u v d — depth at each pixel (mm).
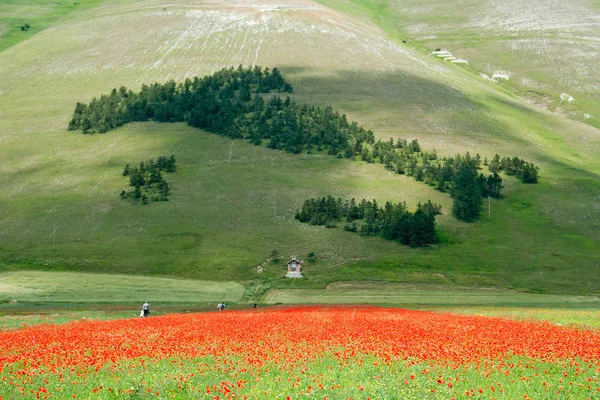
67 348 53438
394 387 38906
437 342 55781
